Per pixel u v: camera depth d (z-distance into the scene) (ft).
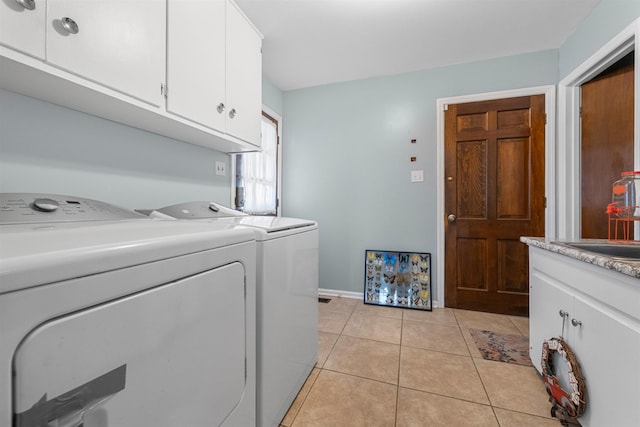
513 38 7.16
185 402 2.14
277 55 7.93
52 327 1.33
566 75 7.23
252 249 3.13
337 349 6.10
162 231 2.34
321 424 4.01
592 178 6.84
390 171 9.18
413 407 4.35
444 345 6.29
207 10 4.57
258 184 8.67
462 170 8.43
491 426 3.99
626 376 3.00
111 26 3.13
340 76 9.22
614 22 5.49
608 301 3.28
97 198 4.06
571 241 4.88
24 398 1.23
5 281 1.16
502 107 8.04
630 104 5.93
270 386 3.63
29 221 2.59
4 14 2.31
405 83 8.96
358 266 9.55
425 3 5.88
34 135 3.37
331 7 5.98
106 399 1.57
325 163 9.86
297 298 4.47
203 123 4.53
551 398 4.23
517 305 7.99
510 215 8.05
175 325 2.05
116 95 3.25
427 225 8.84
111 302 1.60
